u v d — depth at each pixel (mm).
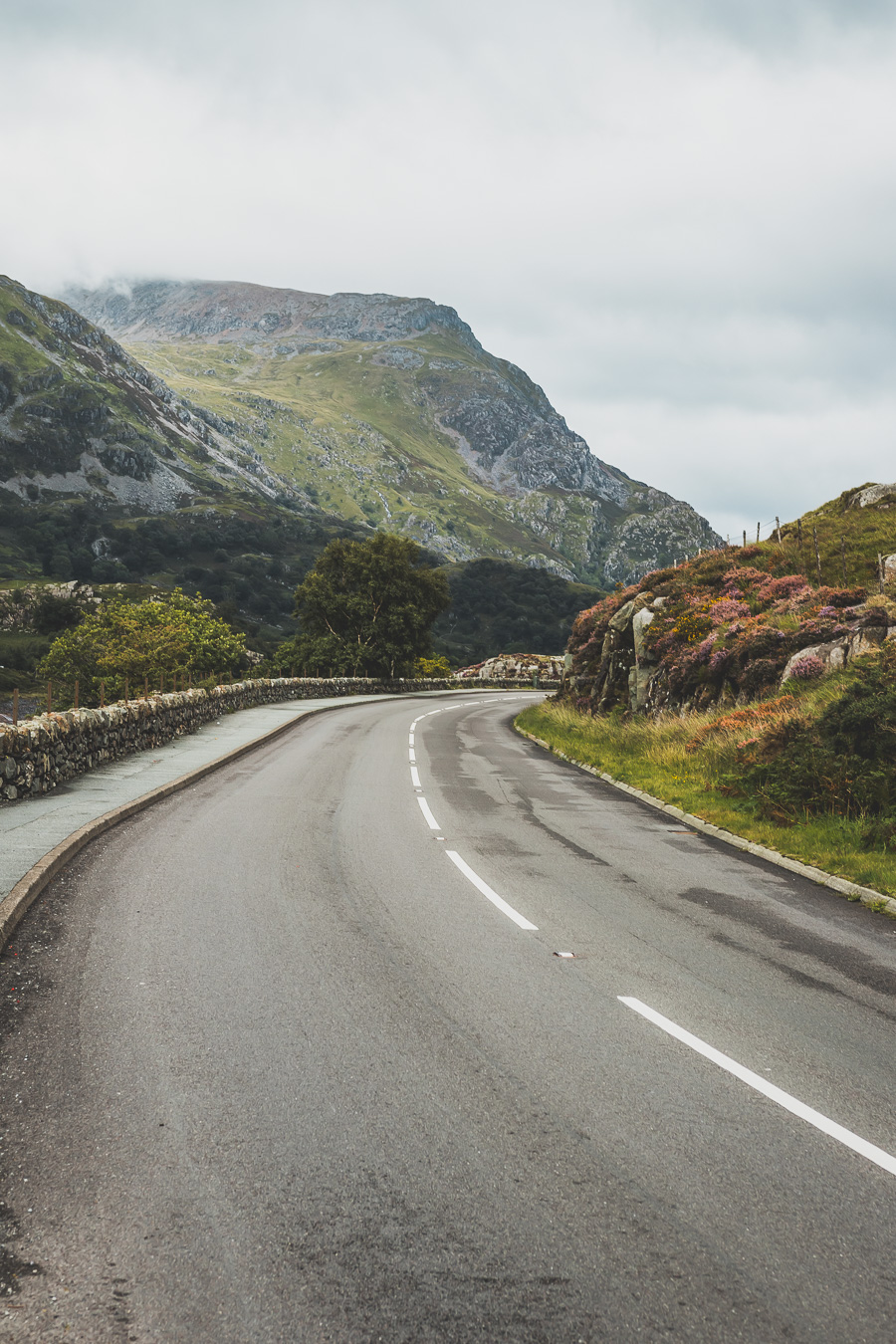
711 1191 3441
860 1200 3430
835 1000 5820
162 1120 3816
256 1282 2807
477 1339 2594
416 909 7645
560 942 6871
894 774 12102
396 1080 4305
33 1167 3418
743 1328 2688
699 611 26328
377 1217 3172
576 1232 3127
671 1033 5094
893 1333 2693
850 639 17984
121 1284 2781
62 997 5250
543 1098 4184
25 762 12414
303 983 5648
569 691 37344
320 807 13172
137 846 9758
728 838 12109
